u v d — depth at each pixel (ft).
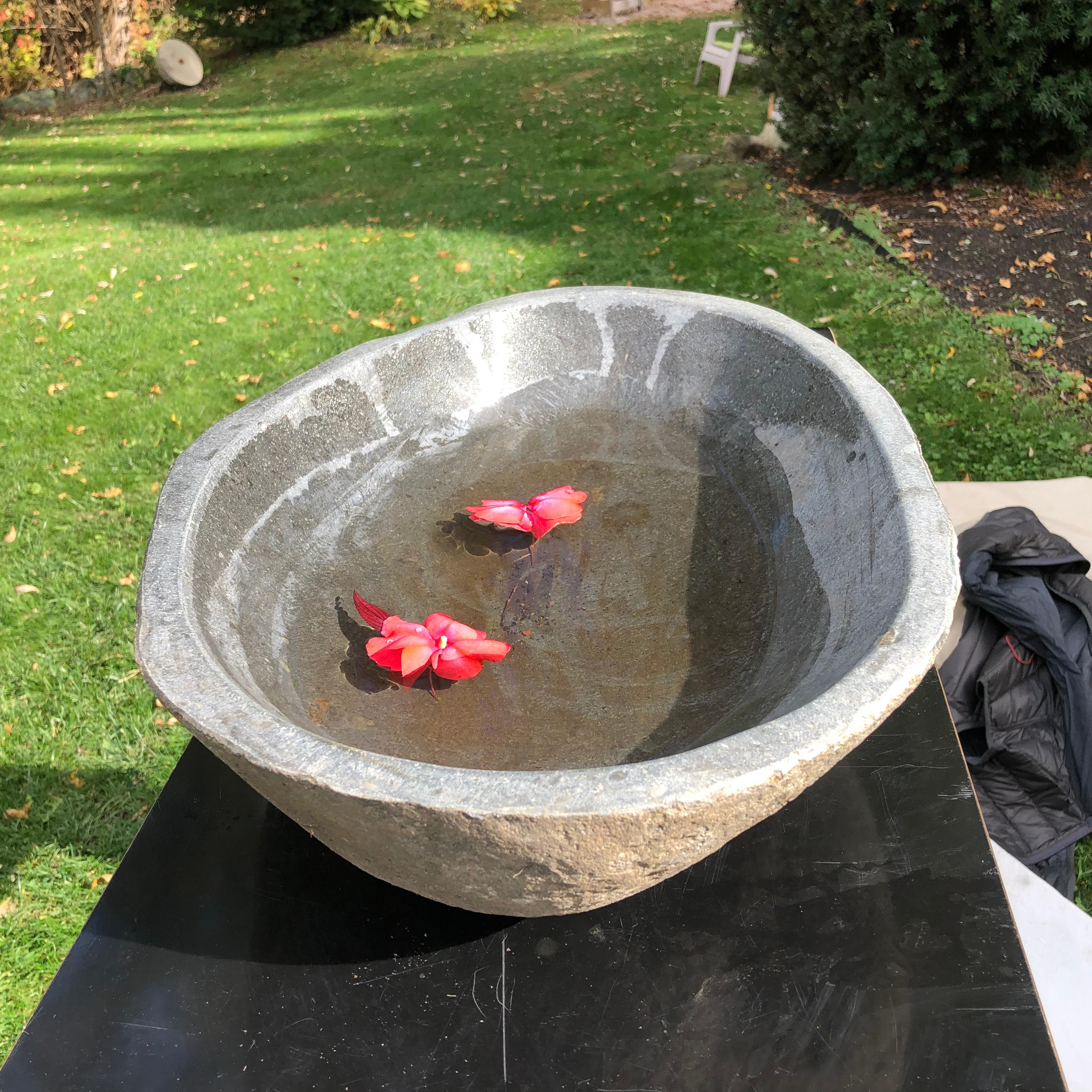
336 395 5.34
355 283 16.10
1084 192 15.19
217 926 4.45
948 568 3.70
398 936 4.39
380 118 27.43
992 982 4.08
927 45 14.24
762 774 2.86
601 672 4.36
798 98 16.72
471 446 5.79
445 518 5.32
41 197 24.36
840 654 3.71
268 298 15.99
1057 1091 3.72
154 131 30.19
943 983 4.09
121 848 7.60
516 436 5.92
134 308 16.21
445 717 4.10
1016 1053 3.84
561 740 4.00
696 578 4.87
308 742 3.05
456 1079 3.88
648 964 4.24
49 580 10.08
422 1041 4.00
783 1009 4.04
